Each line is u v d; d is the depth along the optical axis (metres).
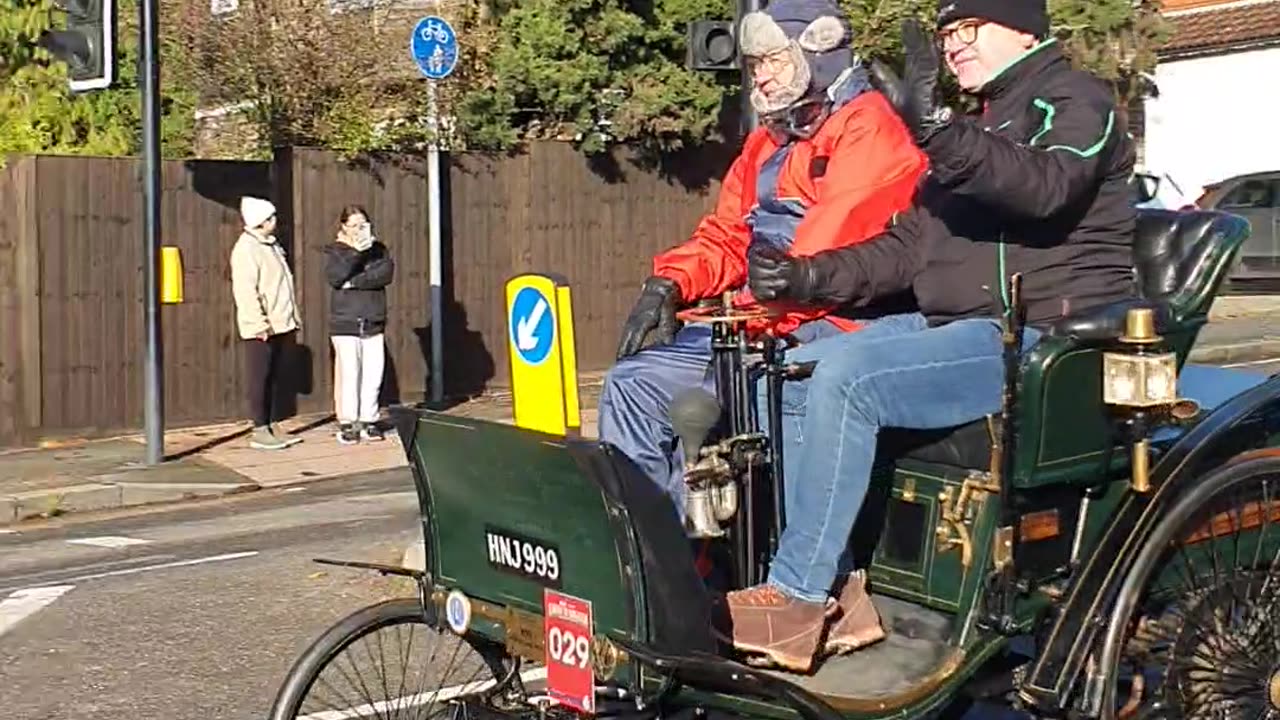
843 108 5.17
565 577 4.23
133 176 14.20
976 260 4.81
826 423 4.41
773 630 4.36
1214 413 4.78
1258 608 4.86
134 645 7.52
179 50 17.47
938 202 4.91
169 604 8.32
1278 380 4.90
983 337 4.59
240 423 14.85
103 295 14.15
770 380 4.59
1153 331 4.47
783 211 5.31
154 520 11.30
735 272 5.49
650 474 4.71
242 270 13.42
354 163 15.35
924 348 4.51
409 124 16.53
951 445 4.63
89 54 11.88
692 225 17.52
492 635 4.50
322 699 5.41
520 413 4.71
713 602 4.36
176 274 13.17
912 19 4.54
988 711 6.00
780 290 4.79
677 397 4.38
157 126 12.67
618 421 4.86
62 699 6.69
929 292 4.89
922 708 4.29
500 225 16.34
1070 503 4.73
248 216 13.48
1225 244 5.00
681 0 16.53
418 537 9.68
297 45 16.83
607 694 4.84
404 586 8.28
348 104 16.47
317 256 15.19
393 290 15.71
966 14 4.68
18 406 13.90
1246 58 27.16
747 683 4.01
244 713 6.46
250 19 16.97
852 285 4.90
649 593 3.99
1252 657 4.84
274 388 13.92
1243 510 4.87
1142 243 5.08
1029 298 4.74
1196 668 4.78
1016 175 4.30
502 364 16.42
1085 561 4.59
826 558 4.40
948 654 4.50
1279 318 20.23
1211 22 27.83
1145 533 4.56
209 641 7.55
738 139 17.50
